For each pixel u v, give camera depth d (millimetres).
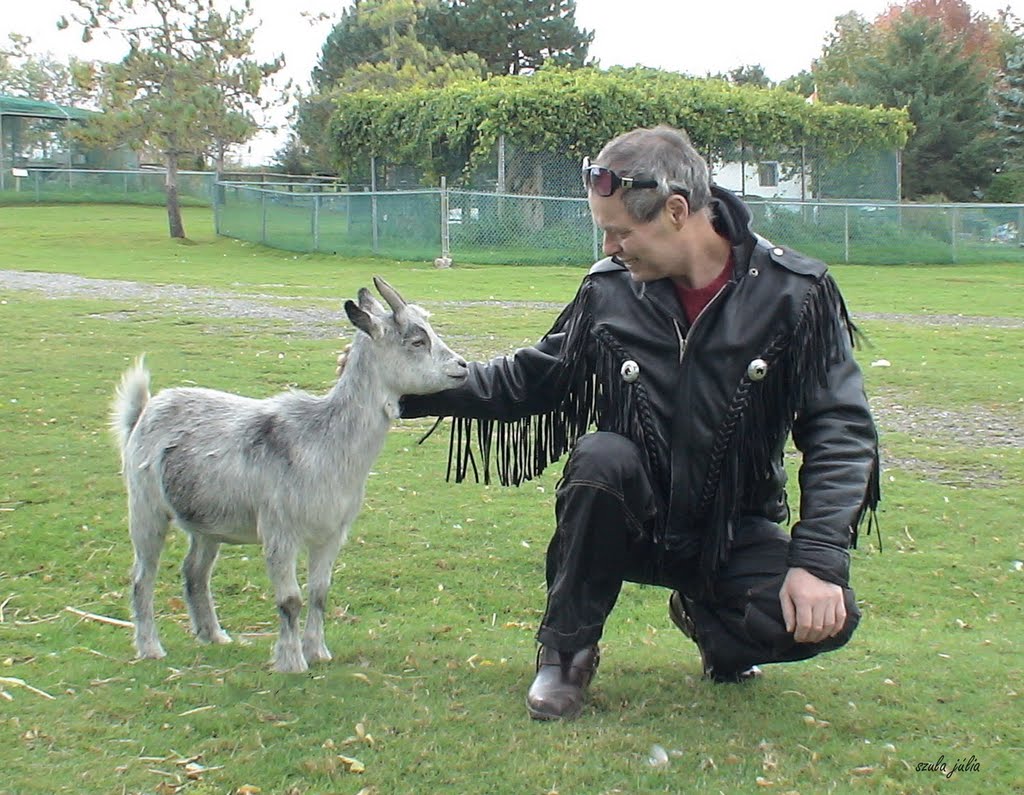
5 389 10734
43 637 5359
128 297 17312
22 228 32500
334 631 5613
